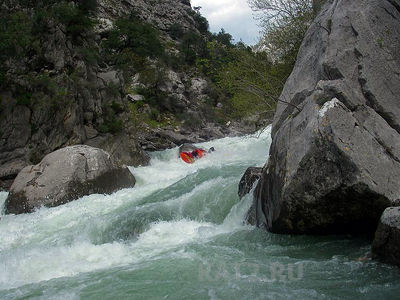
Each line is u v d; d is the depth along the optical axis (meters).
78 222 10.35
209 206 9.37
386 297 4.68
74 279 6.23
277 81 18.34
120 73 23.86
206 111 50.50
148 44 47.66
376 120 6.82
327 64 7.90
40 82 17.95
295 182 6.51
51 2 20.38
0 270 7.04
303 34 18.20
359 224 6.59
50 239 9.15
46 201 12.55
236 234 7.69
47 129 17.98
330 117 6.44
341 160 6.10
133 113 35.94
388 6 8.57
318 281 5.26
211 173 12.36
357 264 5.70
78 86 19.84
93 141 19.73
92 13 25.16
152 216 9.20
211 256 6.63
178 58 62.06
